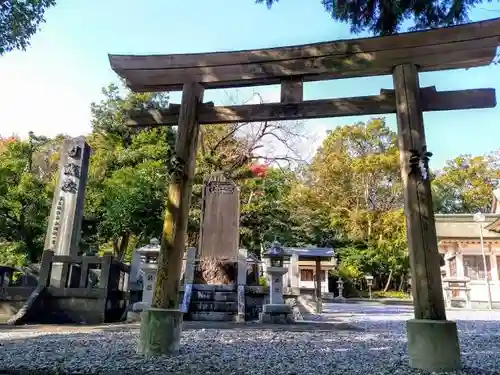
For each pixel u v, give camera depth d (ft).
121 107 73.31
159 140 71.15
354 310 54.75
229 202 39.81
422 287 13.19
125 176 59.82
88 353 14.52
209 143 62.49
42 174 60.70
